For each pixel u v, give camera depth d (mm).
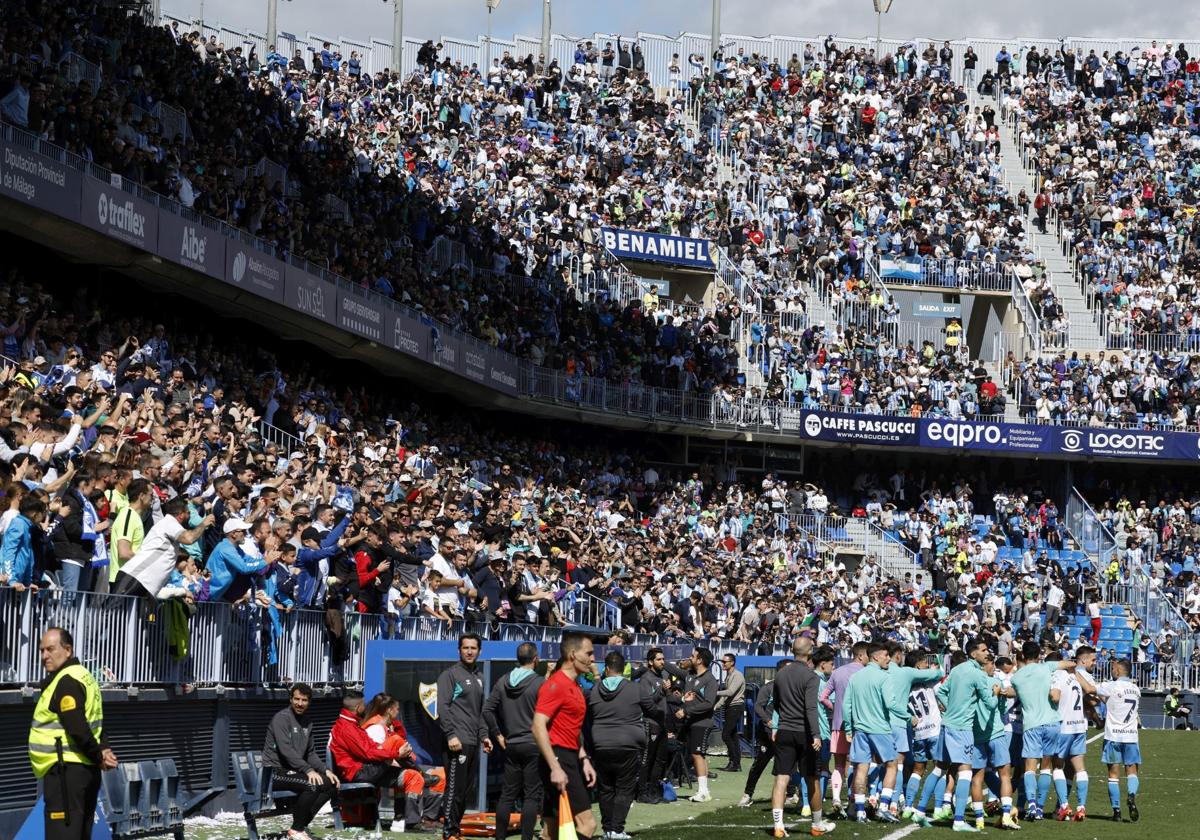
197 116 35438
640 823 17719
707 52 61781
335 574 19312
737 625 36344
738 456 50125
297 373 36188
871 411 49969
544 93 55812
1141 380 52312
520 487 37781
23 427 16297
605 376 45469
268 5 52500
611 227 51000
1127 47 64750
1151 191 58969
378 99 51219
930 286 54969
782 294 52562
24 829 11516
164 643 15547
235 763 16375
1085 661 19344
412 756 16500
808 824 17406
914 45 63906
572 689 13141
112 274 30375
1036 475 52812
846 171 57031
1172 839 17062
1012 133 62188
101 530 15484
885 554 48438
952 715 17484
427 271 40781
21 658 13344
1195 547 49969
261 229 33000
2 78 25438
